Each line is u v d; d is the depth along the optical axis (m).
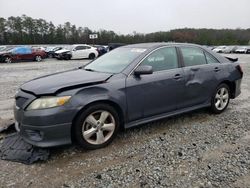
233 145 4.11
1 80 11.05
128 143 4.18
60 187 3.07
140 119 4.39
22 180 3.20
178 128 4.80
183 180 3.17
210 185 3.07
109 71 4.40
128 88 4.12
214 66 5.42
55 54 26.52
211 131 4.68
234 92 5.89
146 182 3.14
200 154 3.81
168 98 4.65
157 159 3.68
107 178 3.24
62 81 3.92
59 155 3.79
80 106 3.68
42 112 3.52
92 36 43.19
